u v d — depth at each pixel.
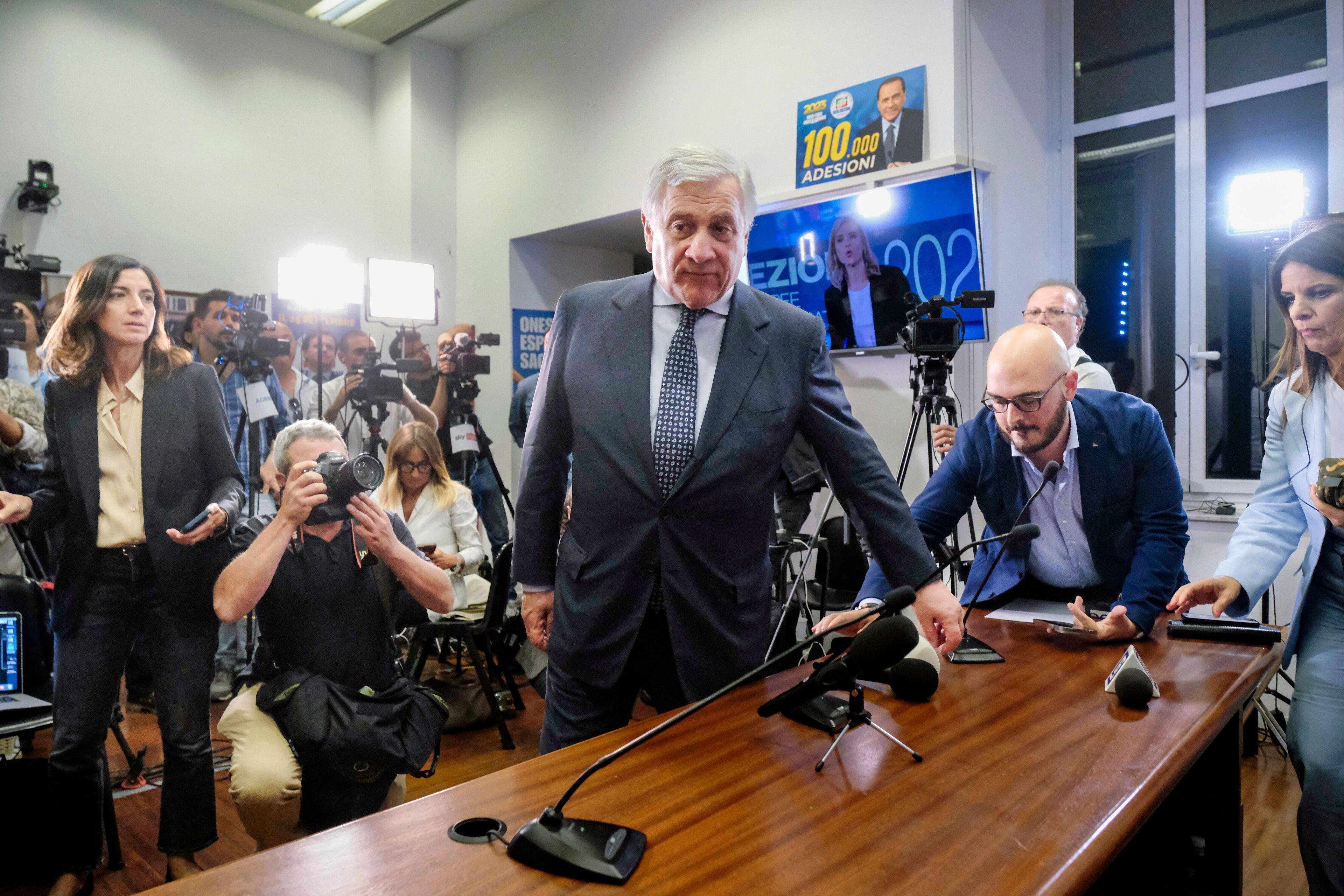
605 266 6.62
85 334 2.09
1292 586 3.28
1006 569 1.99
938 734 1.20
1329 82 3.44
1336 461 1.69
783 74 4.42
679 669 1.45
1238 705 1.38
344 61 6.45
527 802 0.98
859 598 1.77
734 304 1.52
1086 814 0.94
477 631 3.36
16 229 5.04
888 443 4.13
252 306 4.44
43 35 5.12
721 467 1.44
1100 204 4.09
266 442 4.14
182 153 5.67
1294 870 2.25
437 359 6.25
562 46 5.64
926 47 3.85
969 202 3.65
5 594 2.39
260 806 1.77
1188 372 3.82
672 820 0.94
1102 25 4.06
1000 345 1.80
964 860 0.84
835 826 0.92
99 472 2.11
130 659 3.69
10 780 2.24
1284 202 3.13
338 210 6.40
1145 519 1.84
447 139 6.45
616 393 1.49
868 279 4.07
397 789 2.03
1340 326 1.70
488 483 4.84
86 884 2.21
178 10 5.65
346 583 1.93
